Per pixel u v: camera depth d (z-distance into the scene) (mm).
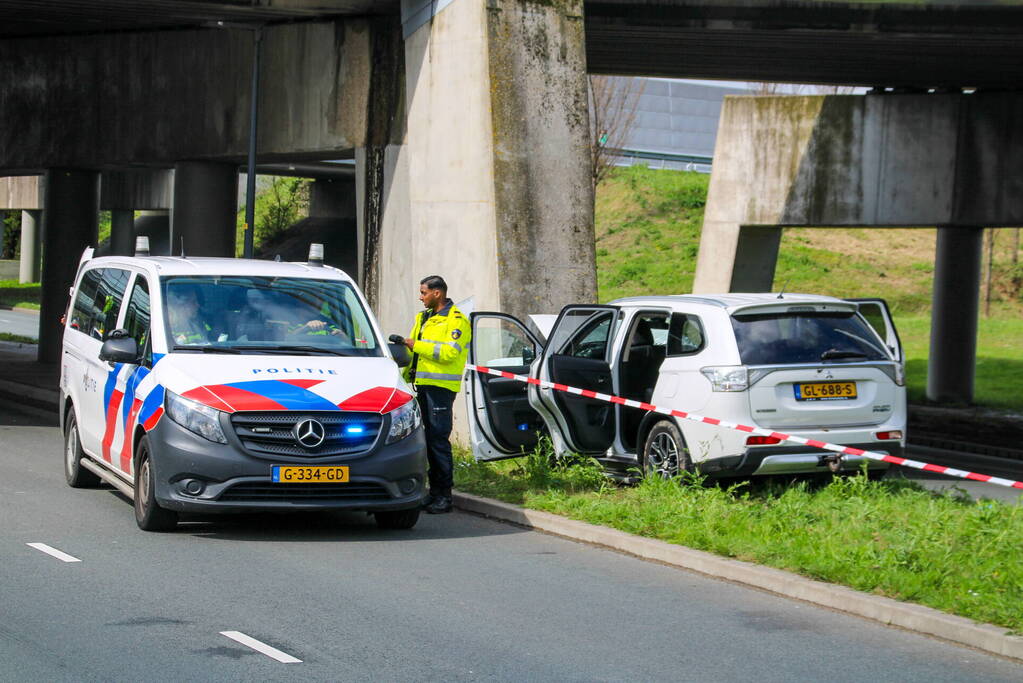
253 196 50250
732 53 53594
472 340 27625
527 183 34219
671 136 186750
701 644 15281
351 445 21141
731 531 20891
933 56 52438
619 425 27312
